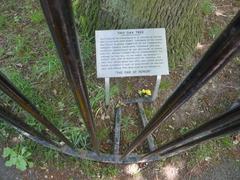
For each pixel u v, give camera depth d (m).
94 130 1.82
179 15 2.68
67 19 0.70
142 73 2.53
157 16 2.65
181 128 2.78
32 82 2.78
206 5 3.19
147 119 2.75
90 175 2.59
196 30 2.98
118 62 2.51
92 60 2.88
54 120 2.65
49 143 2.47
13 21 3.06
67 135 2.60
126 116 2.76
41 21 3.05
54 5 0.65
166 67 2.54
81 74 0.98
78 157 2.60
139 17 2.65
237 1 3.40
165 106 1.23
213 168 2.70
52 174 2.58
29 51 2.92
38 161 2.59
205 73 0.86
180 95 1.06
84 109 1.33
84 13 2.87
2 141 2.62
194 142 1.84
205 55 0.81
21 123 1.80
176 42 2.87
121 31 2.53
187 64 3.03
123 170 2.62
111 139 2.69
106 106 2.76
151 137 2.66
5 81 1.14
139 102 2.81
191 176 2.66
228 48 0.72
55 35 0.75
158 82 2.61
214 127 1.25
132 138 2.69
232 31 0.67
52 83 2.79
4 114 1.58
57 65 2.83
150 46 2.54
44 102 2.71
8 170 2.57
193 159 2.69
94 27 2.89
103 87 2.80
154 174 2.63
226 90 2.96
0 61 2.87
